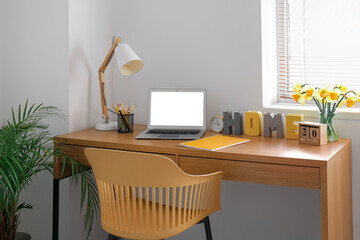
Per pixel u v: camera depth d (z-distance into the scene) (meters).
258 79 2.47
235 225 2.61
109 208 2.01
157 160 1.81
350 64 2.46
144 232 1.91
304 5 2.54
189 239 2.74
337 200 2.01
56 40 2.52
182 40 2.65
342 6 2.44
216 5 2.53
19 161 2.12
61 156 2.37
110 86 2.86
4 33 2.66
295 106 2.54
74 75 2.54
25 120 2.40
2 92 2.71
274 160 1.91
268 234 2.53
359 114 2.25
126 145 2.21
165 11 2.67
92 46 2.67
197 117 2.48
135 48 2.78
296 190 2.43
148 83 2.77
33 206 2.68
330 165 1.86
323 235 1.85
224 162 2.01
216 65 2.57
